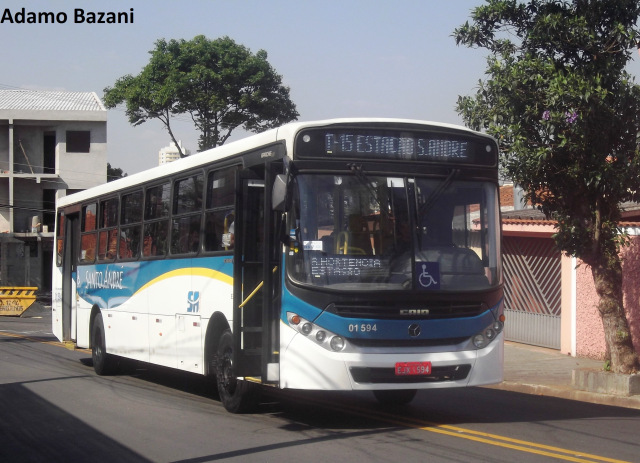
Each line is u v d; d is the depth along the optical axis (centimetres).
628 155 1188
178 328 1183
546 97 1175
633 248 1559
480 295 921
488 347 926
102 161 4541
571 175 1182
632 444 845
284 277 897
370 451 808
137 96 3922
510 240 2039
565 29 1184
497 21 1252
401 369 878
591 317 1703
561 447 823
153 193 1312
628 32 1162
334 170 907
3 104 4691
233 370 973
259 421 995
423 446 830
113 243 1487
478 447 823
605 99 1156
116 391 1298
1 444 889
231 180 1044
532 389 1327
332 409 1082
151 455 817
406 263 898
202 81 3875
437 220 925
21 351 1978
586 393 1230
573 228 1218
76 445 877
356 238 898
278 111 4022
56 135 4528
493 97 1234
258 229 995
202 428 953
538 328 1908
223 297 1038
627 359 1227
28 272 4597
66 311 1767
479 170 959
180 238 1195
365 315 877
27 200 4575
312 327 877
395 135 930
